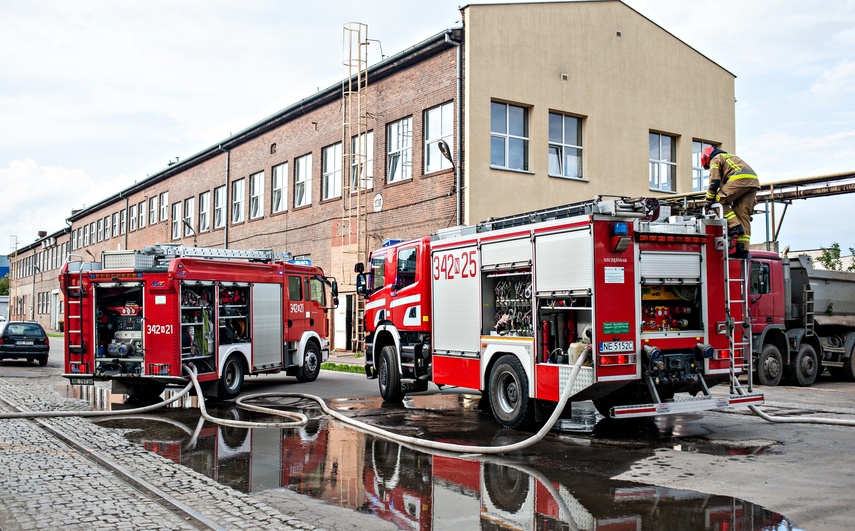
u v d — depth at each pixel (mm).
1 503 6426
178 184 41781
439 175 21469
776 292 15992
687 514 6023
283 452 8945
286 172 30938
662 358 9391
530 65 21562
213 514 6125
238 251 16188
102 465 8250
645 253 9336
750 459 8078
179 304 13336
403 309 13125
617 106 23453
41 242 71188
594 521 5895
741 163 10234
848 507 6145
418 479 7438
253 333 15445
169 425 11258
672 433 9844
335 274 27000
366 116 24812
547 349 9711
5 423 11398
